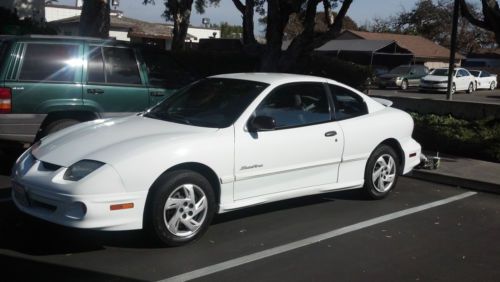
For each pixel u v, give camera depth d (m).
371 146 6.71
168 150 4.89
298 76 6.34
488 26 11.75
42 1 30.20
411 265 4.92
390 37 50.59
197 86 6.35
